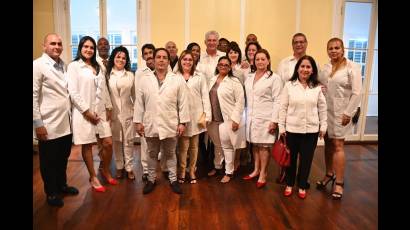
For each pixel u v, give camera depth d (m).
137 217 2.55
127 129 3.23
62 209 2.67
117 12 4.51
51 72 2.49
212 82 3.24
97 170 3.61
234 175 3.52
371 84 5.14
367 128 5.23
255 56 3.10
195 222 2.49
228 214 2.62
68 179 3.33
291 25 4.54
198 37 4.51
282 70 3.50
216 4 4.45
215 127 3.31
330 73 2.99
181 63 3.11
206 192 3.05
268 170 3.70
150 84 2.81
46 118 2.52
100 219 2.52
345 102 2.88
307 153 2.87
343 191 3.11
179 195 2.97
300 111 2.79
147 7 4.43
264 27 4.52
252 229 2.40
